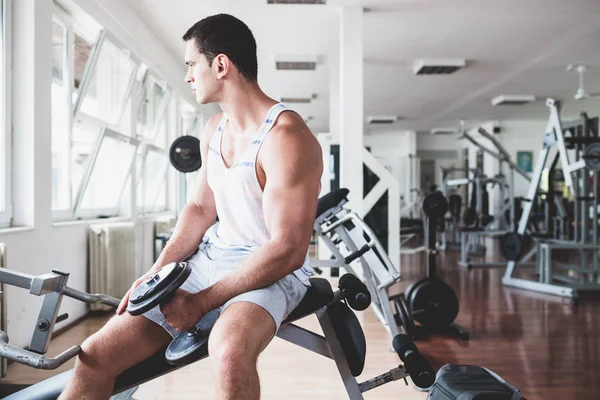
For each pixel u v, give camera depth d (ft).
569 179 14.79
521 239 15.75
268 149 3.54
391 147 45.29
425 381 4.37
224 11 14.84
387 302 8.76
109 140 13.91
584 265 16.29
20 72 8.97
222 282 3.33
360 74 14.85
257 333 3.12
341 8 14.78
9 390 6.96
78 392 3.44
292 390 7.07
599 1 14.42
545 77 24.13
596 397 6.85
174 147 12.16
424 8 15.01
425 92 27.66
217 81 3.69
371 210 16.75
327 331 4.06
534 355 8.82
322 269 17.33
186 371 7.80
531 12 15.39
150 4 14.12
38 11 9.11
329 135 20.12
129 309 3.06
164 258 4.05
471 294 14.56
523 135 37.81
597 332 10.42
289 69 21.63
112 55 14.06
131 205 14.69
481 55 20.35
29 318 8.74
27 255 8.79
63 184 11.48
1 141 8.71
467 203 33.99
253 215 3.71
